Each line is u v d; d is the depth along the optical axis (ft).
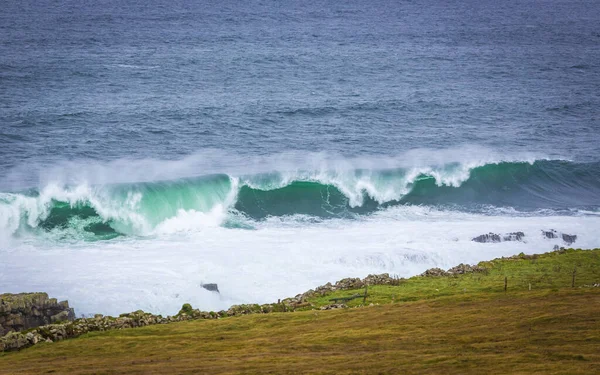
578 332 102.42
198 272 160.56
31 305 125.59
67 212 200.95
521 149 295.89
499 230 198.18
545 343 98.37
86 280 153.69
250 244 183.11
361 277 164.25
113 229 197.16
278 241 186.29
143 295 147.13
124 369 99.09
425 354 97.86
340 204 230.48
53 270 159.84
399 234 193.88
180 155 270.46
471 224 206.49
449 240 189.26
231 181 228.63
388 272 168.66
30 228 193.88
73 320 130.00
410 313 123.65
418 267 172.65
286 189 232.53
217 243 184.14
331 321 122.93
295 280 160.25
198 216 210.18
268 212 218.79
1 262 164.25
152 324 128.57
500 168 262.67
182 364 100.58
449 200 240.32
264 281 158.81
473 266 165.48
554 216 221.46
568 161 273.54
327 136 309.22
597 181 263.08
